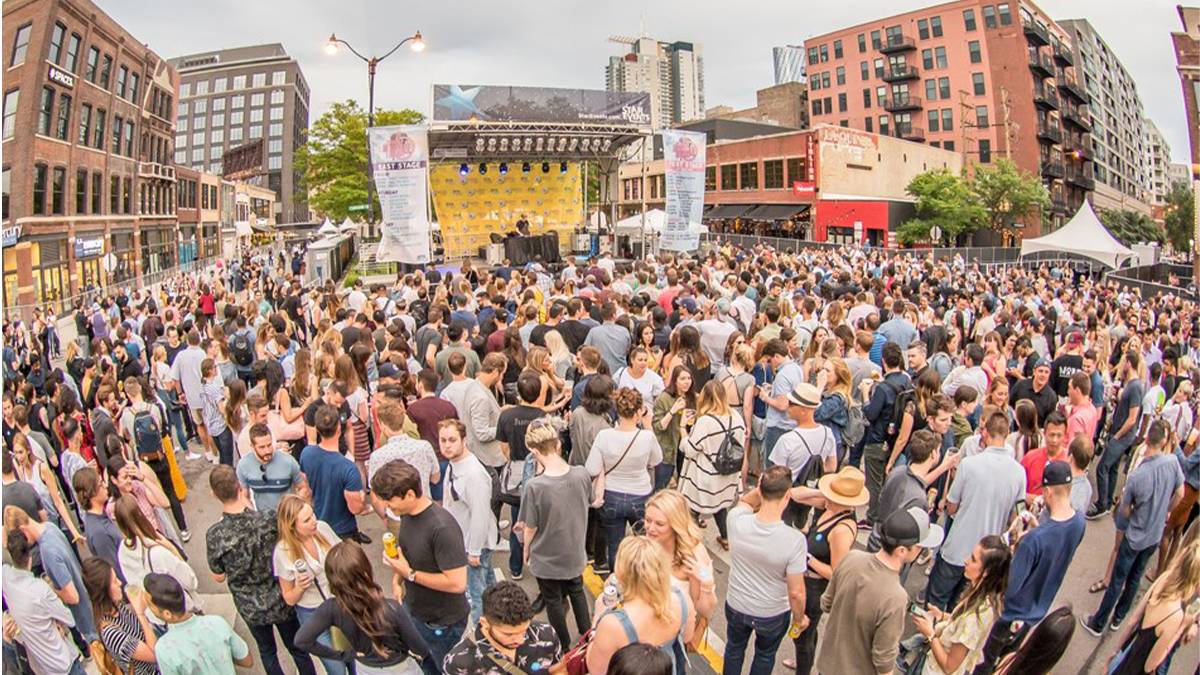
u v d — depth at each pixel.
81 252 35.31
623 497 6.27
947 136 61.34
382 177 16.95
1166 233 35.53
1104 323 13.83
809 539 5.29
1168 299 19.53
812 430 6.25
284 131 117.44
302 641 4.22
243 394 7.91
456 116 23.86
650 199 60.69
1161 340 11.33
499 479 7.26
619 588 4.23
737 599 4.94
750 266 20.00
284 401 8.06
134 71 42.94
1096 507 8.61
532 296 12.10
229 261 42.38
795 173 50.62
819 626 6.10
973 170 54.88
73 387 10.50
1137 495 5.96
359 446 8.06
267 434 6.09
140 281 35.03
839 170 49.41
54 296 32.41
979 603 4.48
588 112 24.94
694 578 4.50
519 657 3.86
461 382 7.34
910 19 62.72
